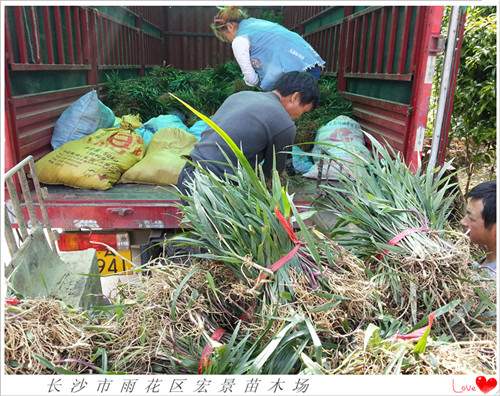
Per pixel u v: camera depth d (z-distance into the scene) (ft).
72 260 7.95
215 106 15.89
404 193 6.19
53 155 9.65
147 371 4.62
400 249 5.47
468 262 5.51
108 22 16.20
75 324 4.99
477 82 12.96
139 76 21.40
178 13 28.43
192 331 4.83
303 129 11.54
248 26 11.34
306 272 5.18
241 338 4.97
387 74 10.57
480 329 5.04
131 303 5.13
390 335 4.83
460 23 8.15
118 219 8.48
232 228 5.28
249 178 5.78
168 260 6.25
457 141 15.57
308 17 20.21
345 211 6.32
